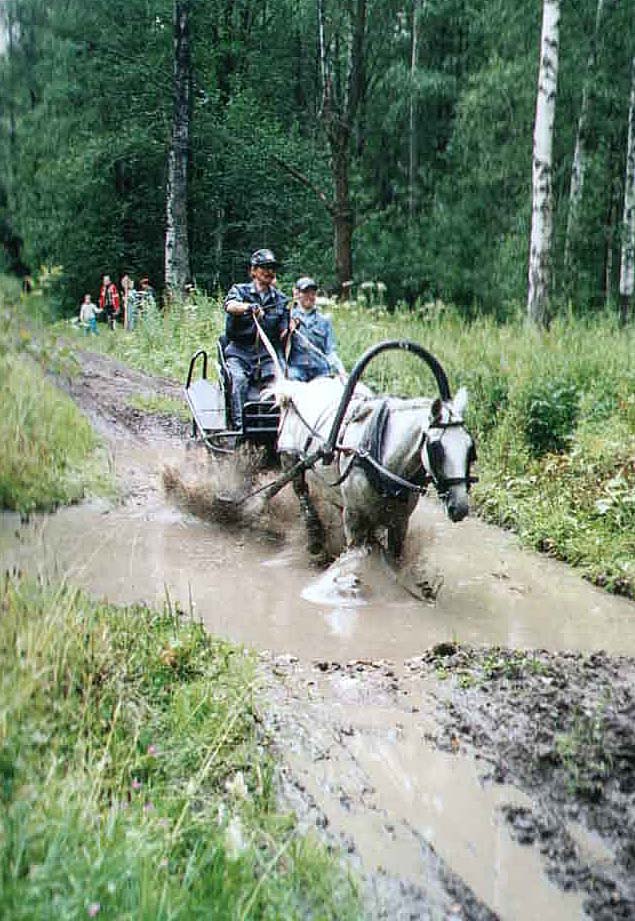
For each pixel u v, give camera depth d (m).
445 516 9.60
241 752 4.60
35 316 8.90
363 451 6.91
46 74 32.69
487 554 8.36
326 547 8.00
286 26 36.09
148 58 31.44
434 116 34.84
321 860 3.85
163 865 3.50
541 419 10.95
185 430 13.21
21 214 31.97
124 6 32.22
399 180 36.66
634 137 22.80
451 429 6.36
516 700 5.32
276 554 8.12
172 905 3.29
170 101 30.89
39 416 10.42
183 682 5.21
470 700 5.35
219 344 9.41
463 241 29.25
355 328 16.08
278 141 31.56
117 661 5.18
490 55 29.08
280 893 3.57
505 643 6.34
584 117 24.97
